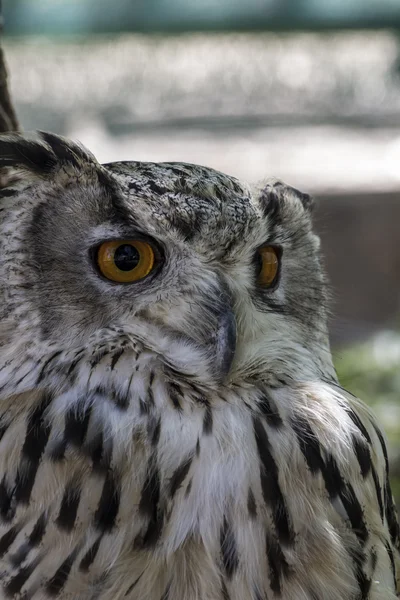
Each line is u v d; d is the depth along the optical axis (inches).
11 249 69.9
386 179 164.7
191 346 70.2
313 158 179.3
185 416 69.6
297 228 72.9
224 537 68.9
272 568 69.0
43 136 70.6
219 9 143.3
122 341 70.1
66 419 69.4
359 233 160.2
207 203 70.2
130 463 69.1
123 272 70.1
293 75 194.1
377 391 105.7
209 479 69.1
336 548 69.3
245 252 71.0
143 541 68.8
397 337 120.9
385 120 199.0
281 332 71.8
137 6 141.8
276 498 69.2
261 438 69.7
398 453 91.7
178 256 70.4
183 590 68.7
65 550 68.7
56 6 139.8
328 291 74.9
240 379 70.4
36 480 68.9
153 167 70.8
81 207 70.1
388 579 70.6
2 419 69.6
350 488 70.0
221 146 187.5
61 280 69.9
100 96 190.7
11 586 68.8
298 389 70.8
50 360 69.9
